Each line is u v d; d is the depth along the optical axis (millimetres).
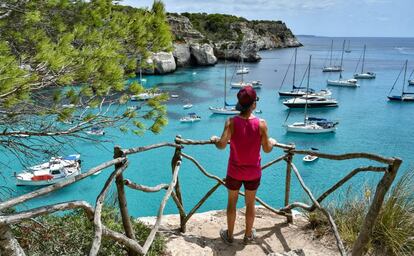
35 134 3730
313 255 4191
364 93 64625
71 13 4266
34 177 21547
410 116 47000
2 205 2129
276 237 4820
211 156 29812
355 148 34500
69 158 23453
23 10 3768
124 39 4281
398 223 4172
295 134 39688
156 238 4359
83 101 3832
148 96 4414
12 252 2225
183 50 85938
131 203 20906
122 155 3422
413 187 4465
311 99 53688
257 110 50688
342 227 4633
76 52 3496
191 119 41844
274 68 95250
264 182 23969
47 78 3352
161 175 26078
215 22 112938
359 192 5266
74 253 3898
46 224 4137
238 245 4594
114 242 4035
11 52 3627
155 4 4594
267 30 162750
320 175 25656
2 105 3027
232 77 72562
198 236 4836
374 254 4098
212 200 21578
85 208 2783
